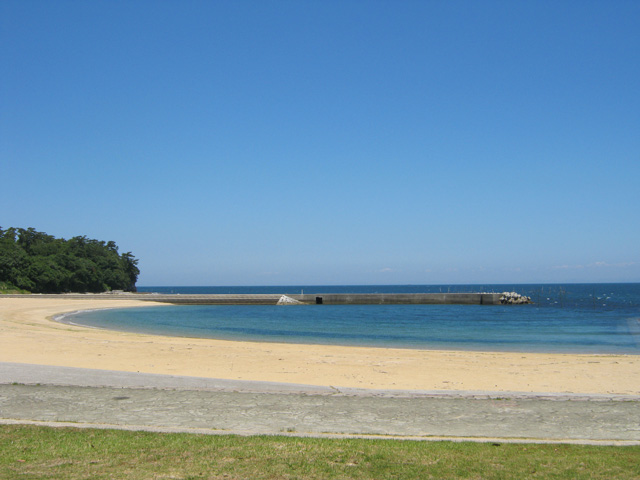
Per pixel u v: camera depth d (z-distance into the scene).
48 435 7.84
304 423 9.09
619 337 40.16
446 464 6.71
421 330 46.56
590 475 6.39
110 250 141.62
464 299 97.44
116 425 8.62
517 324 54.09
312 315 68.94
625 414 9.97
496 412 10.05
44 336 30.03
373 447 7.42
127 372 13.94
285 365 21.36
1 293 95.94
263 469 6.43
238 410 9.98
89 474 6.14
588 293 172.50
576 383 17.47
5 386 11.80
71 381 12.39
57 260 114.06
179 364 21.14
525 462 6.85
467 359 24.19
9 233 127.00
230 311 76.69
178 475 6.17
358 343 35.03
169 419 9.25
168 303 93.25
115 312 69.31
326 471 6.40
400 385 16.78
